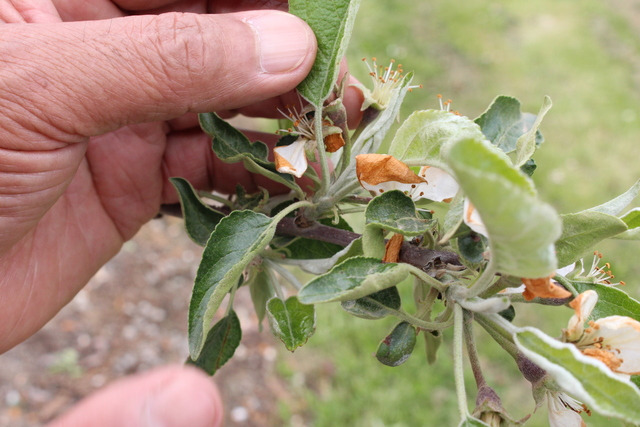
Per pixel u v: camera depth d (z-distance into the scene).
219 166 0.26
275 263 0.19
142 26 0.17
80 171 0.25
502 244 0.12
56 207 0.24
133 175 0.26
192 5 0.24
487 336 0.51
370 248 0.16
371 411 0.48
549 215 0.11
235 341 0.20
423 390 0.49
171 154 0.26
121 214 0.26
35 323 0.24
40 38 0.17
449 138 0.15
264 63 0.18
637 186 0.16
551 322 0.51
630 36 0.85
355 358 0.50
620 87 0.76
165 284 0.57
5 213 0.19
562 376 0.13
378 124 0.18
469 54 0.77
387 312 0.16
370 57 0.73
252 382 0.50
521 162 0.16
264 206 0.20
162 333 0.54
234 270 0.16
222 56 0.17
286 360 0.51
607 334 0.14
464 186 0.11
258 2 0.24
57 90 0.17
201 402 0.14
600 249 0.57
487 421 0.15
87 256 0.26
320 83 0.18
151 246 0.60
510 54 0.79
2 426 0.45
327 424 0.48
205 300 0.16
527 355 0.13
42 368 0.49
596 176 0.65
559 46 0.81
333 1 0.18
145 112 0.18
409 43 0.76
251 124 0.57
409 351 0.16
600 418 0.45
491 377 0.49
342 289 0.14
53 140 0.18
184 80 0.18
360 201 0.19
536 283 0.13
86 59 0.17
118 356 0.51
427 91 0.71
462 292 0.15
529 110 0.71
